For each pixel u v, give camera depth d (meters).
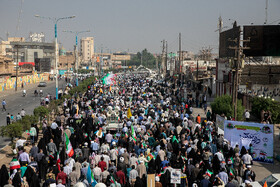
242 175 16.11
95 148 19.45
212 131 22.86
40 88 85.12
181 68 108.56
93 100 38.88
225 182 14.25
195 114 41.06
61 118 29.38
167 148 18.81
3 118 38.81
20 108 47.72
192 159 16.48
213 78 63.88
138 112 30.09
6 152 23.64
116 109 31.45
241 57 27.58
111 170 14.67
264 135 21.45
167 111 31.75
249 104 39.94
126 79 98.56
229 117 30.52
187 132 23.39
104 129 24.23
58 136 24.11
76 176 14.29
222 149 20.39
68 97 49.62
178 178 14.52
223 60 54.00
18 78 90.81
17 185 13.91
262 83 47.62
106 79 54.19
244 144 21.77
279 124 34.03
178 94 55.28
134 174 14.62
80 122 28.52
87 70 192.62
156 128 23.69
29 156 17.52
